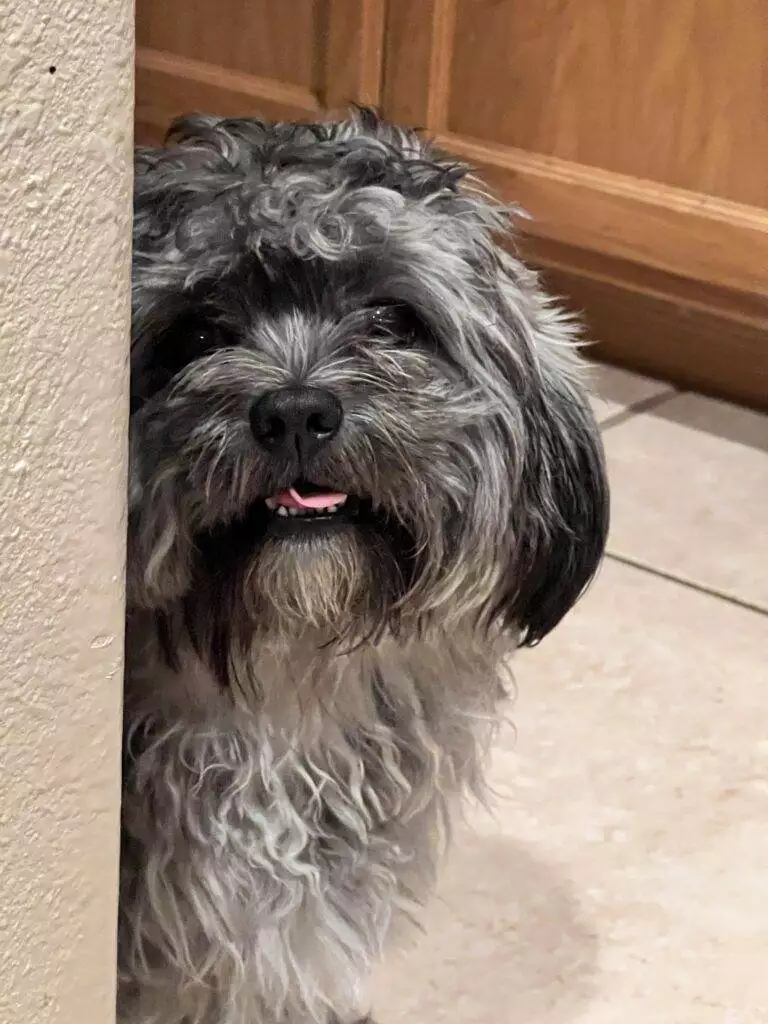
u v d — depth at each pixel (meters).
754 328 1.88
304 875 0.89
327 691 0.89
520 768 1.25
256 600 0.83
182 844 0.88
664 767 1.26
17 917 0.63
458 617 0.89
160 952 0.90
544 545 0.96
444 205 0.91
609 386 2.03
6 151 0.50
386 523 0.84
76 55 0.51
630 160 1.74
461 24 1.78
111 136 0.54
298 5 1.84
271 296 0.84
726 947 1.08
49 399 0.55
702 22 1.63
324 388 0.78
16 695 0.58
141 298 0.82
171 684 0.88
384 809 0.93
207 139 0.90
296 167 0.87
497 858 1.16
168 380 0.82
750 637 1.46
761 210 1.68
